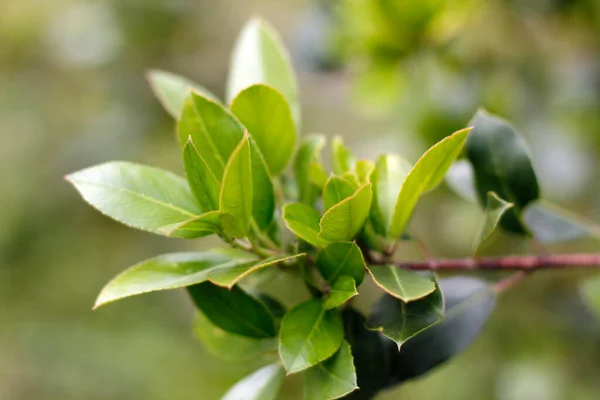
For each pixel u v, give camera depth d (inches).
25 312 40.8
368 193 11.9
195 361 37.8
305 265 12.6
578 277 25.4
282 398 31.9
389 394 29.4
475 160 14.1
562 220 15.3
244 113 12.9
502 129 14.0
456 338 13.3
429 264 13.6
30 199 40.4
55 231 41.1
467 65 21.0
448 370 28.0
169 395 36.0
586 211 25.5
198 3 36.3
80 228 41.4
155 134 36.6
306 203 13.2
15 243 40.6
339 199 12.2
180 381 36.7
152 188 12.4
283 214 12.1
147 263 12.4
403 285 11.9
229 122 12.5
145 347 38.8
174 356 38.3
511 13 22.4
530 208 15.4
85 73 38.4
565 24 23.2
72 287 41.1
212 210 12.2
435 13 19.0
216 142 12.6
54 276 41.1
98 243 41.3
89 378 38.4
